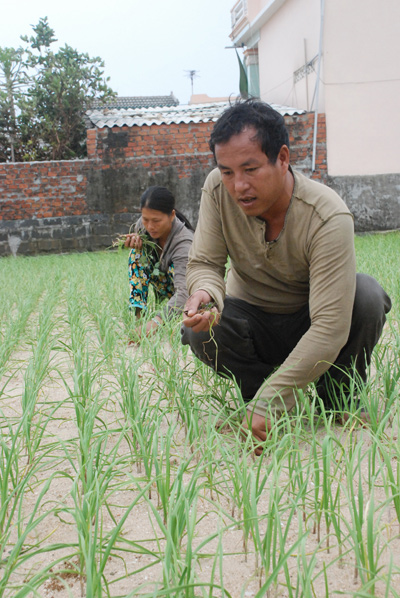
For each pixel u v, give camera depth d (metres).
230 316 2.69
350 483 1.70
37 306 6.22
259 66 17.17
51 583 1.64
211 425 2.18
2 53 16.09
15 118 16.39
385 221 13.45
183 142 13.28
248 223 2.42
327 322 2.31
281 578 1.61
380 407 2.70
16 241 13.18
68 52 16.91
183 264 4.40
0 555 1.68
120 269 8.34
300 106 14.45
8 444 2.54
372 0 12.95
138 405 2.41
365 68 13.13
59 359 3.92
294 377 2.33
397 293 4.76
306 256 2.40
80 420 2.34
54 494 2.14
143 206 4.32
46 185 13.16
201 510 1.98
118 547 1.65
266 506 1.98
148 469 2.07
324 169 13.34
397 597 1.32
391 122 13.30
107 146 13.23
